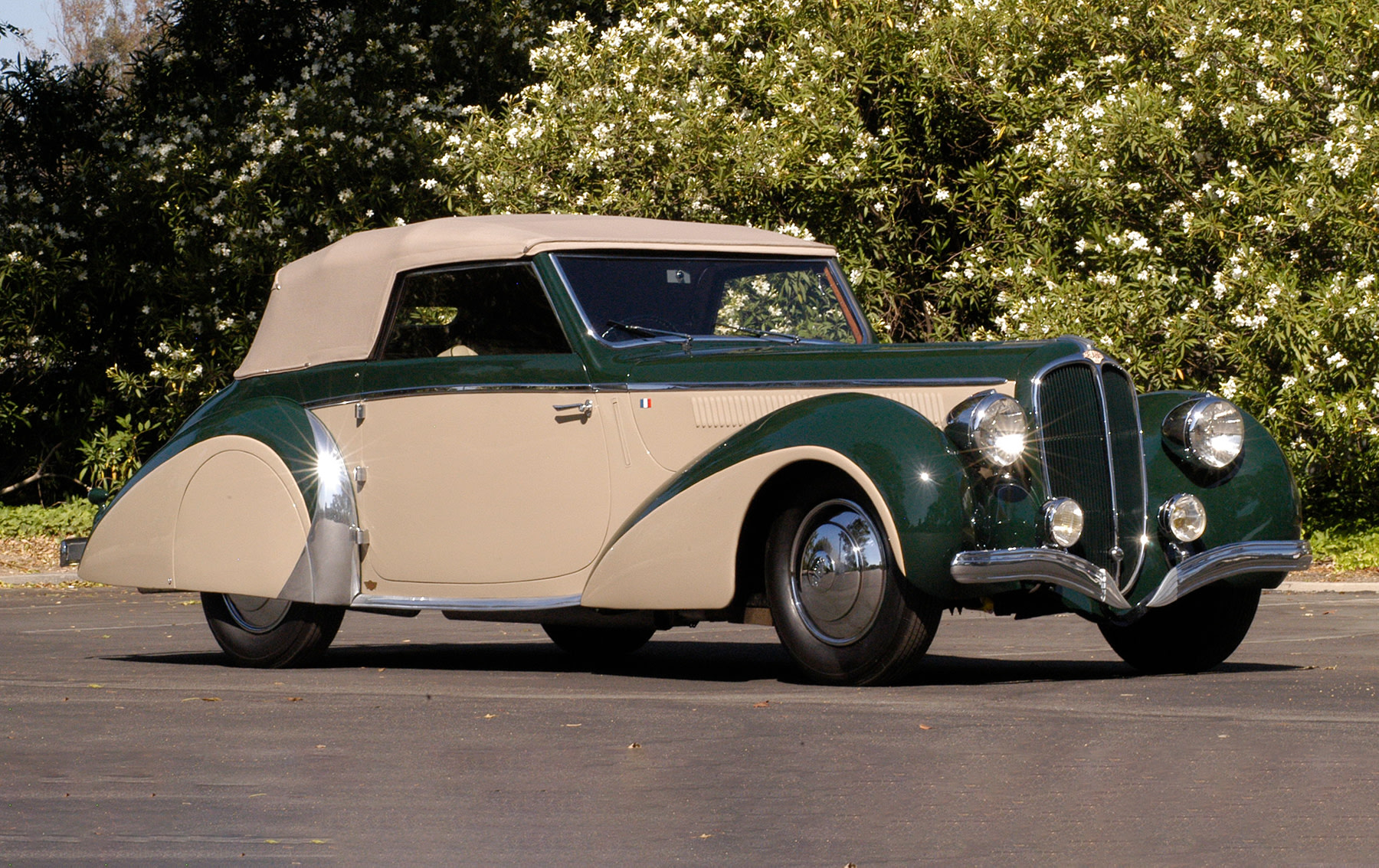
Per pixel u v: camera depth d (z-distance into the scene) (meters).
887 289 17.41
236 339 18.91
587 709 5.58
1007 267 15.97
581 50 18.31
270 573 7.46
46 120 21.36
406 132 19.05
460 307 7.31
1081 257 16.42
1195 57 16.00
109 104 21.95
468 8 21.39
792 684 6.37
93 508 19.47
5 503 21.16
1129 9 16.75
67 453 20.89
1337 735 4.77
